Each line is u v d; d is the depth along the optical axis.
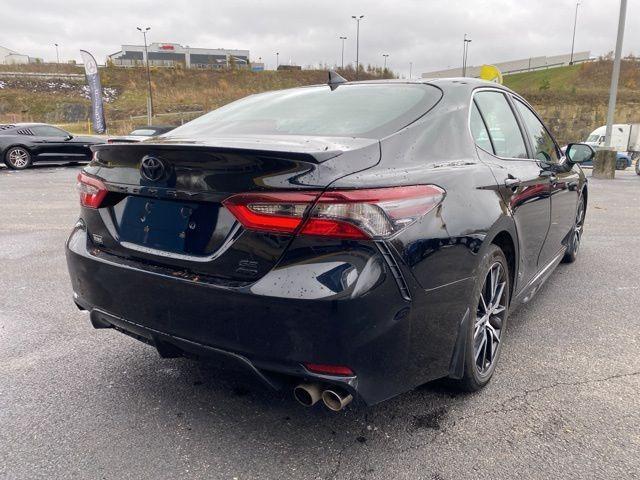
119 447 2.30
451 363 2.37
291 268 1.93
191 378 2.92
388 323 1.97
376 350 1.97
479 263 2.41
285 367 1.99
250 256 2.00
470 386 2.65
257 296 1.95
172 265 2.22
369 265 1.90
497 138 3.09
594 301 4.15
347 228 1.88
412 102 2.66
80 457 2.23
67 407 2.62
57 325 3.67
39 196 10.19
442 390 2.74
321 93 3.05
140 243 2.36
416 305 2.05
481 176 2.57
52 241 6.27
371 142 2.20
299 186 1.90
